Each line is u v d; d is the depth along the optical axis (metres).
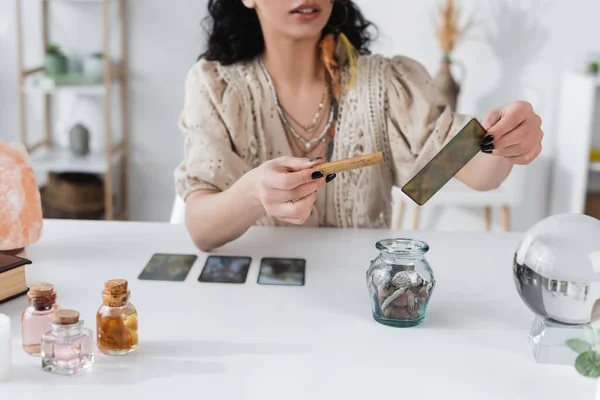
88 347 0.91
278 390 0.86
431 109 1.52
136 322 0.96
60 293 1.13
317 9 1.37
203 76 1.51
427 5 2.99
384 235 1.46
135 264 1.28
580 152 2.88
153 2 3.04
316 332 1.01
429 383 0.88
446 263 1.30
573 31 3.01
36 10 3.05
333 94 1.53
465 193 2.75
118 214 3.16
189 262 1.28
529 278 0.93
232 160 1.45
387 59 1.58
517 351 0.97
